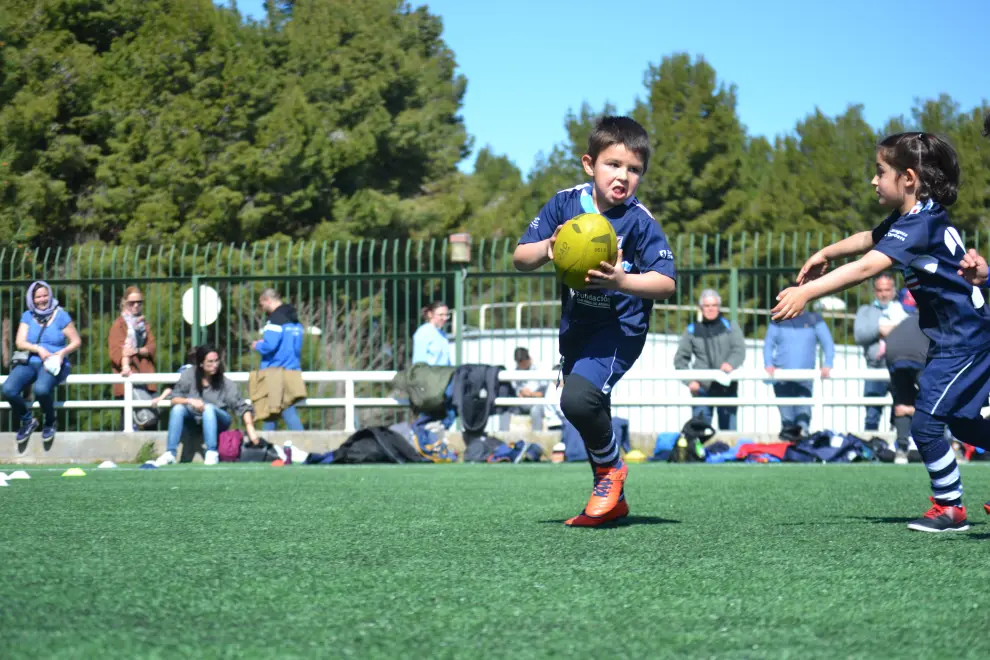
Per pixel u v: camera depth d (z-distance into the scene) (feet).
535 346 55.77
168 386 49.44
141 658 7.80
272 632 8.72
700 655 7.98
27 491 24.95
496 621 9.18
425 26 134.10
